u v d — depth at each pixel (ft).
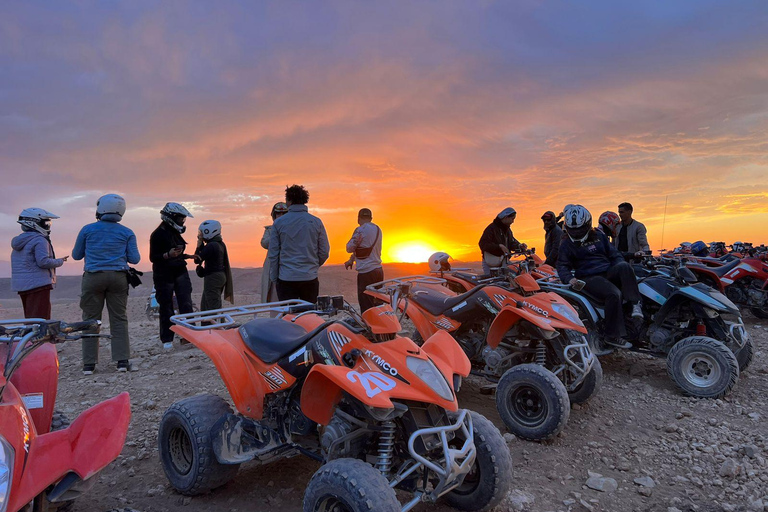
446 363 11.63
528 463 14.61
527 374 15.84
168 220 27.40
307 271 21.35
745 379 21.59
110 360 25.95
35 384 10.95
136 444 15.69
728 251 42.65
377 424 10.82
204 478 12.07
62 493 8.46
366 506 8.96
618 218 23.58
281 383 12.10
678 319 21.94
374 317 11.05
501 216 26.16
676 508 12.29
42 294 24.48
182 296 27.81
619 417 17.99
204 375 22.68
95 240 23.11
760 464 14.21
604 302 20.92
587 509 12.27
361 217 28.12
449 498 11.96
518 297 17.85
